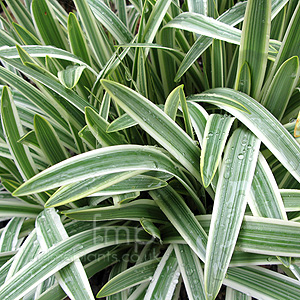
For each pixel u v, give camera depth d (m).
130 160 0.30
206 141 0.30
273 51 0.35
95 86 0.40
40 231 0.34
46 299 0.32
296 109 0.40
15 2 0.48
